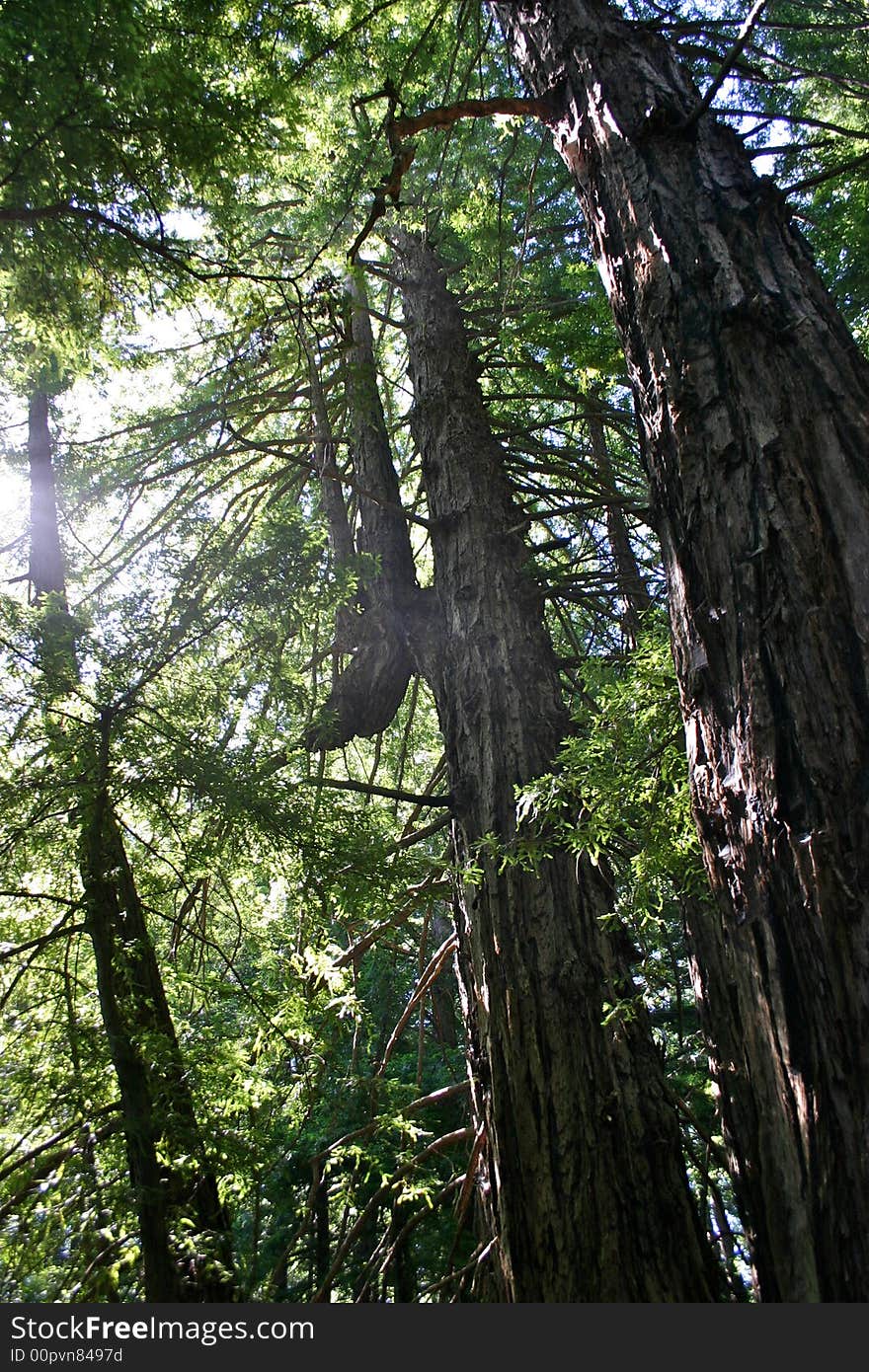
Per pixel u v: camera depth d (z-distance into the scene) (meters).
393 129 3.76
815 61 5.73
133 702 2.99
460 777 4.66
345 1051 7.78
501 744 4.54
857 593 2.08
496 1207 3.79
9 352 4.07
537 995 3.85
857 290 5.42
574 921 4.00
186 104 3.16
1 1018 3.45
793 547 2.18
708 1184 4.44
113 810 3.13
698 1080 5.33
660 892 2.91
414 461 7.72
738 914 2.17
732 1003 2.32
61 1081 3.26
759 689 2.15
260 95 3.95
